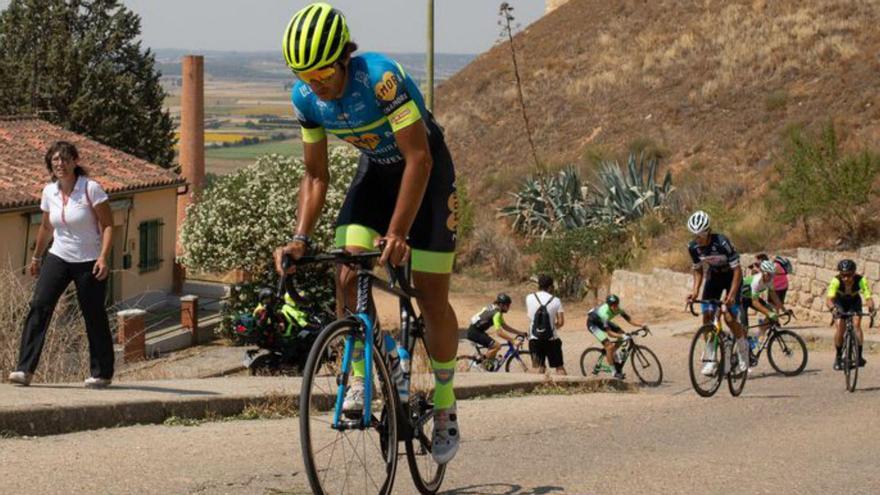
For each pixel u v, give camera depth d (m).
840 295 14.06
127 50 40.09
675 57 43.22
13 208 21.77
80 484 5.54
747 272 23.86
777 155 33.62
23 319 10.24
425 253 5.08
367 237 4.97
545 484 6.07
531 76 47.25
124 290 26.14
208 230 23.48
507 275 32.16
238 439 6.95
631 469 6.65
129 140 38.59
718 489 6.19
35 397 7.40
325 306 22.20
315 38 4.50
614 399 11.30
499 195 37.94
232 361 20.81
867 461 7.54
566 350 20.98
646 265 28.36
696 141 36.75
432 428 5.62
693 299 12.61
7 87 37.56
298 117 4.98
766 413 10.73
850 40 39.28
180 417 7.70
